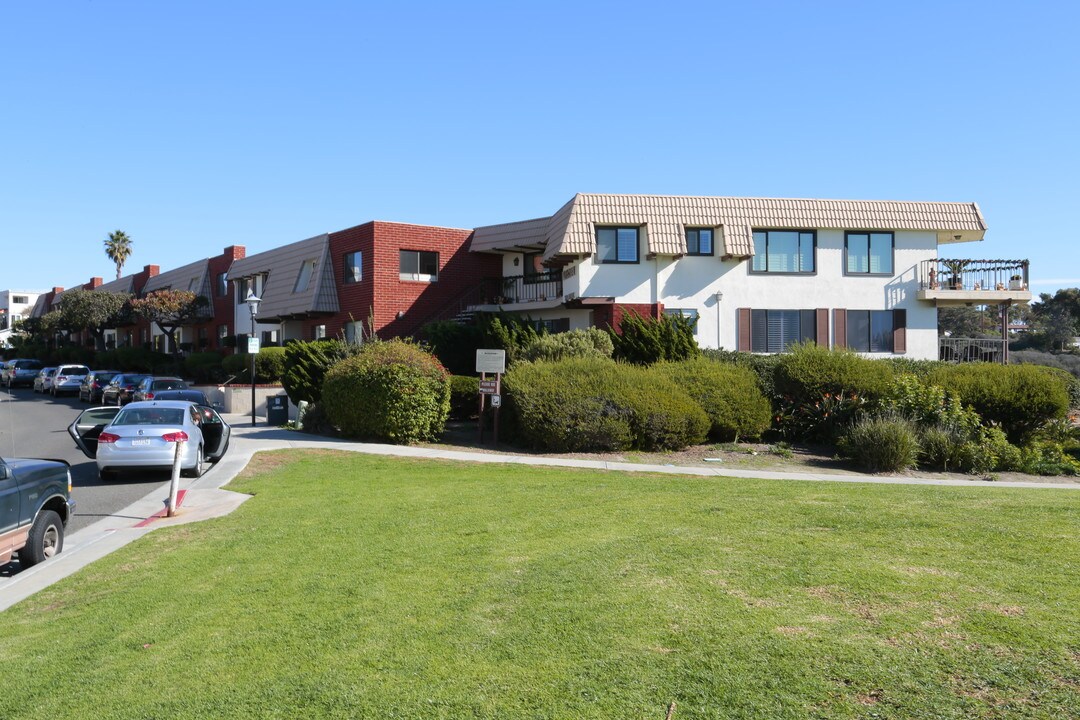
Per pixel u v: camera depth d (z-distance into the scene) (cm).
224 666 536
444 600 649
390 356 1936
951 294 2767
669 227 2672
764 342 2766
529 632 553
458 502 1138
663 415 1814
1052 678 435
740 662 475
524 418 1811
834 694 427
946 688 428
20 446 2167
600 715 420
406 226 3231
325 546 883
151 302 4628
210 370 3984
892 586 620
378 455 1712
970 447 1675
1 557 811
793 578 652
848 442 1769
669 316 2398
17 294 10744
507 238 3225
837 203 2812
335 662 525
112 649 591
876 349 2828
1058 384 2005
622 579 671
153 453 1442
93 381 3856
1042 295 6322
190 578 784
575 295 2708
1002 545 762
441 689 468
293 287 3681
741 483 1348
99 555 928
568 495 1186
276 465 1595
